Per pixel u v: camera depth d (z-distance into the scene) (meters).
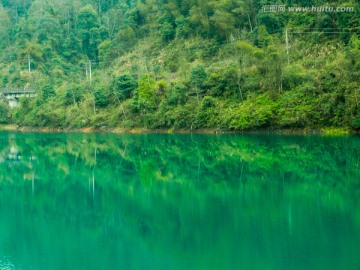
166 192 25.77
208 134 58.81
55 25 110.00
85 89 80.75
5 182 32.09
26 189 29.23
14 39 112.19
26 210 23.22
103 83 78.62
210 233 17.02
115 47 94.31
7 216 21.92
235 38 72.56
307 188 24.98
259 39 67.50
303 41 64.94
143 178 31.36
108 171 35.53
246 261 13.88
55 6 121.44
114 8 119.50
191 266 13.92
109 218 20.67
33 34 108.50
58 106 80.25
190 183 28.45
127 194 25.92
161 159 40.41
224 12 75.06
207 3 78.19
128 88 72.06
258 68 58.88
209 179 29.62
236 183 27.56
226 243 15.66
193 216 19.72
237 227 17.55
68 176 33.97
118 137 61.06
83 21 111.38
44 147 53.34
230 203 21.95
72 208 23.16
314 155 37.34
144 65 81.19
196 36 80.94
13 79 96.31
